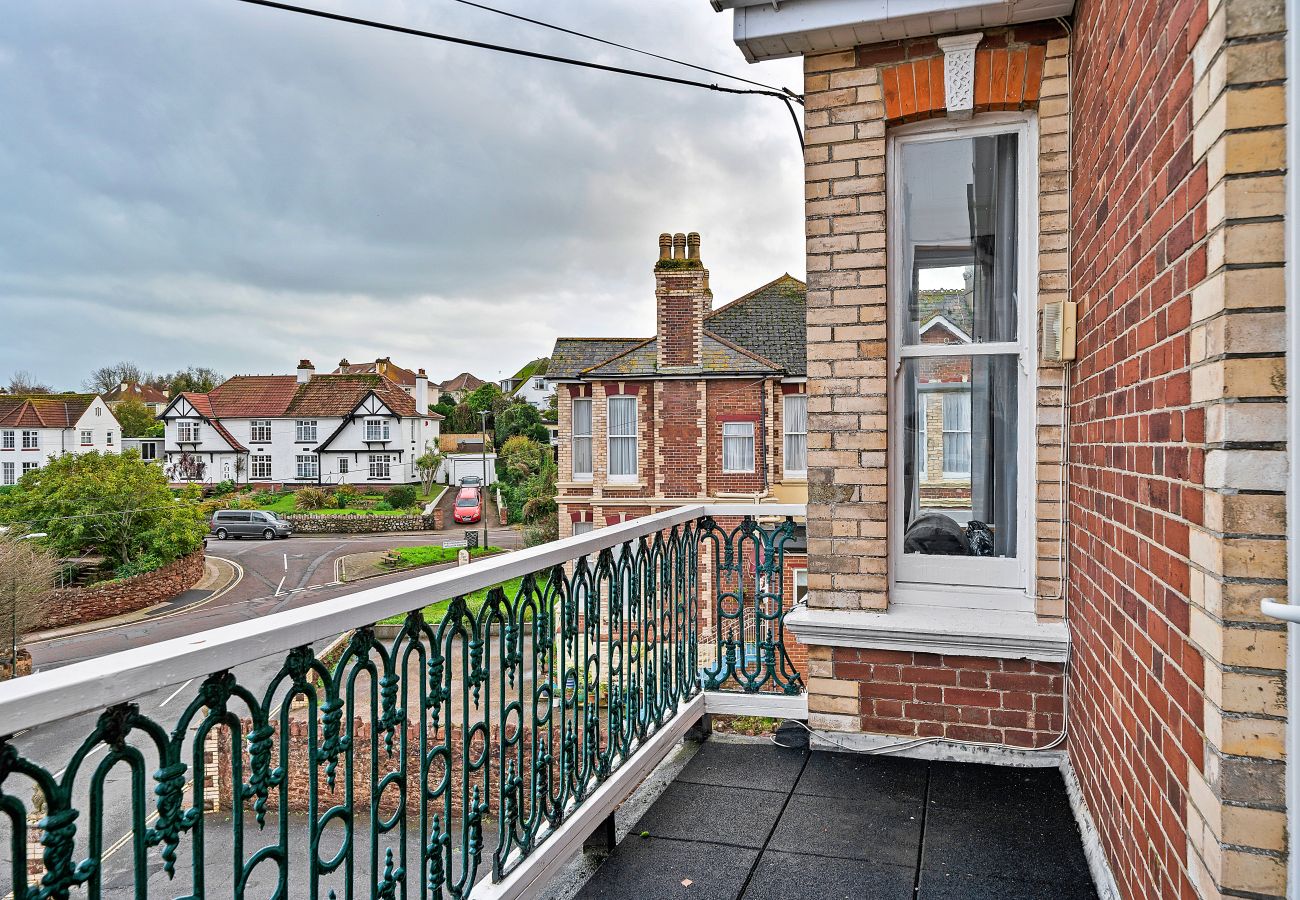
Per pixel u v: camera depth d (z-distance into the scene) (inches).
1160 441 72.9
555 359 822.5
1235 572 54.8
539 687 95.7
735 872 107.5
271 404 2256.4
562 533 810.2
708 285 855.1
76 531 1025.5
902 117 140.3
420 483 2333.9
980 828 117.5
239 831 51.8
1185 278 64.8
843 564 144.3
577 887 104.7
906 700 142.7
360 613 62.4
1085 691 116.1
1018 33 133.3
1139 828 82.0
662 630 140.9
